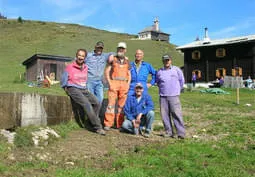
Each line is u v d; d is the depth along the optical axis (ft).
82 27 223.92
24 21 217.97
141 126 18.58
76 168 11.55
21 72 101.24
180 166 12.10
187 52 94.22
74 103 18.39
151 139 17.38
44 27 203.31
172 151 14.05
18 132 13.97
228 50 87.30
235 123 22.67
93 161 12.75
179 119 18.03
